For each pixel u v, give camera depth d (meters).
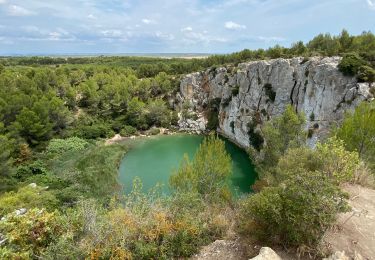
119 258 9.75
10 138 53.62
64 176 43.28
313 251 9.09
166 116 83.88
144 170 53.06
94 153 56.00
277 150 30.83
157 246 10.67
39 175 44.59
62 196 35.06
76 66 117.62
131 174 51.00
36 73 82.94
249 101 66.06
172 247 10.69
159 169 53.66
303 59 54.69
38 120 58.53
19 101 60.25
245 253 9.88
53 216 12.11
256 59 76.44
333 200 9.49
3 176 41.53
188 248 10.70
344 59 45.97
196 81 88.00
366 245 9.38
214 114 80.62
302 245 9.13
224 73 77.88
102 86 89.88
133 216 11.72
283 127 31.56
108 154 57.56
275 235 9.88
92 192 38.91
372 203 12.34
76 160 51.72
